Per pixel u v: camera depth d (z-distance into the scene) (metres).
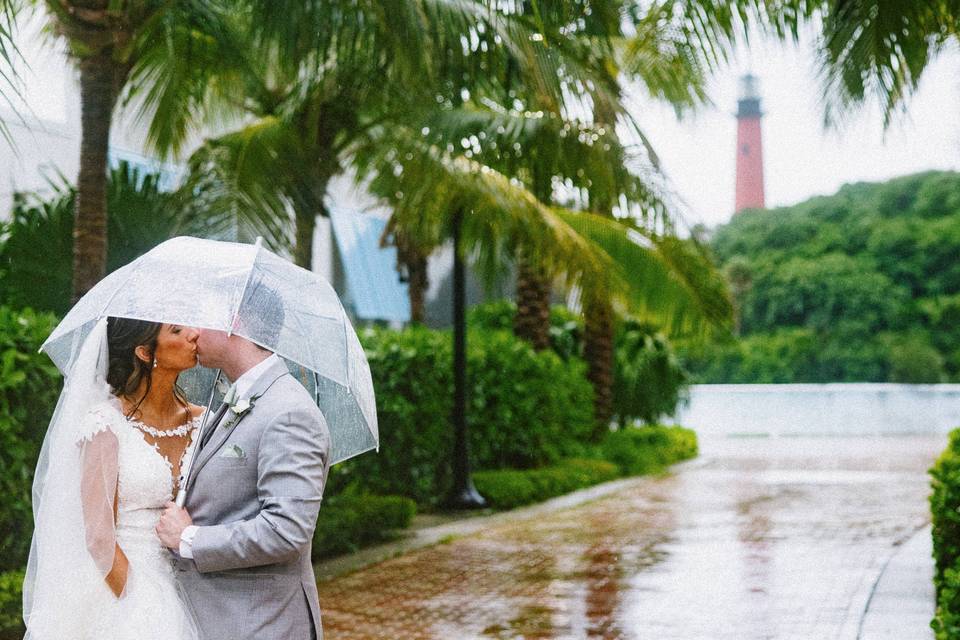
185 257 3.06
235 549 2.79
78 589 2.87
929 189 49.41
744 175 110.00
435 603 7.73
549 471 14.81
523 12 7.45
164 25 8.44
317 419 2.96
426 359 12.43
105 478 2.93
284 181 9.94
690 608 7.59
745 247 52.16
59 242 9.02
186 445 3.16
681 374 22.11
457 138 10.64
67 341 3.21
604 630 6.95
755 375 48.16
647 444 20.25
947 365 46.03
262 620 2.88
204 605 2.91
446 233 13.16
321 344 3.07
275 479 2.85
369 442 3.32
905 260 48.41
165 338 3.06
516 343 14.97
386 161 10.94
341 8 7.68
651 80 10.66
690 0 7.11
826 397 33.84
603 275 12.20
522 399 14.59
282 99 10.90
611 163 10.76
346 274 21.36
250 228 9.45
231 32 9.34
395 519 10.35
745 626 7.03
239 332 2.93
